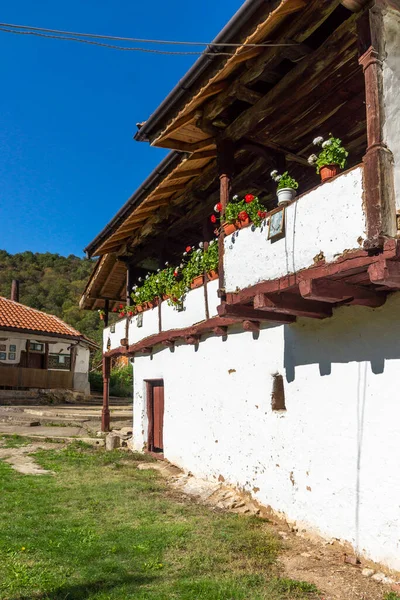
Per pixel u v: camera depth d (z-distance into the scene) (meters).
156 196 9.62
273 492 6.69
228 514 6.78
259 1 4.99
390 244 3.87
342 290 4.82
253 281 5.63
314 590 4.41
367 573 4.79
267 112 6.20
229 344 8.12
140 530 5.94
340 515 5.46
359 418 5.32
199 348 9.15
